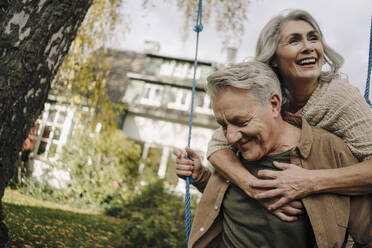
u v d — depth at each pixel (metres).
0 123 1.69
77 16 1.97
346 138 1.10
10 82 1.68
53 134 11.28
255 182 1.05
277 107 1.07
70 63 5.56
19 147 1.83
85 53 5.65
